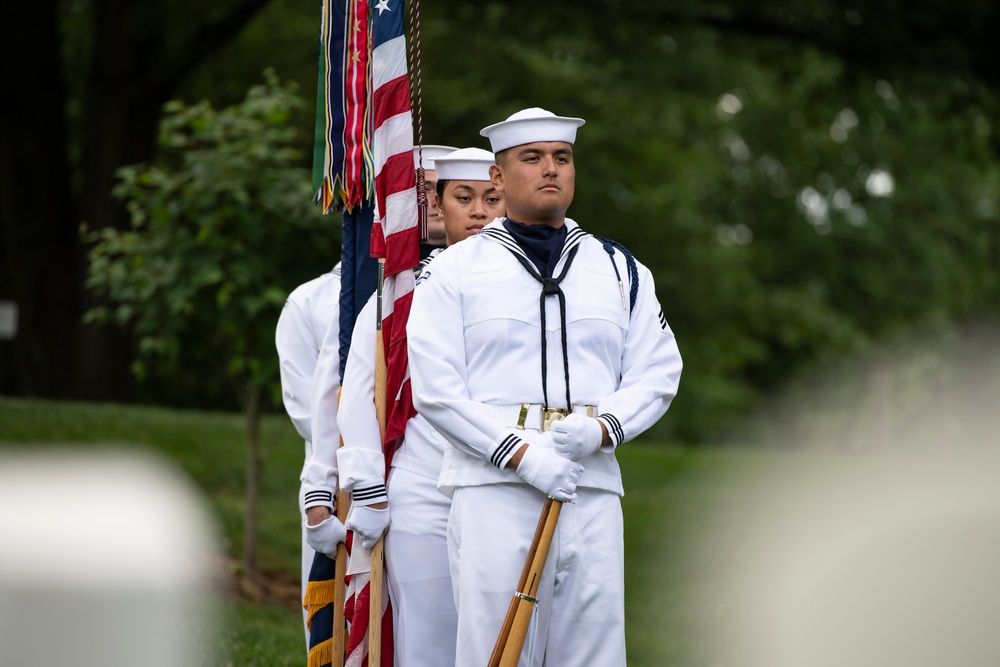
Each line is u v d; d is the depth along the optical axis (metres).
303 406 14.45
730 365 88.56
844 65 50.47
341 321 13.20
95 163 46.59
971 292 85.31
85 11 60.38
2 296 47.97
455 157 13.78
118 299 24.80
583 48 58.19
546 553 10.24
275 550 26.52
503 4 51.31
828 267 86.88
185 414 37.81
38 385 47.16
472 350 11.02
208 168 23.19
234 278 23.11
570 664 10.68
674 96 67.38
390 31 12.81
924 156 74.00
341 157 13.16
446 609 12.46
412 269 12.62
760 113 75.19
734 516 32.31
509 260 11.15
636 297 11.47
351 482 12.16
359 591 12.31
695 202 85.38
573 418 10.38
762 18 49.38
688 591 25.83
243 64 58.53
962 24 45.97
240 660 17.45
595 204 74.69
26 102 47.41
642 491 35.84
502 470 10.56
